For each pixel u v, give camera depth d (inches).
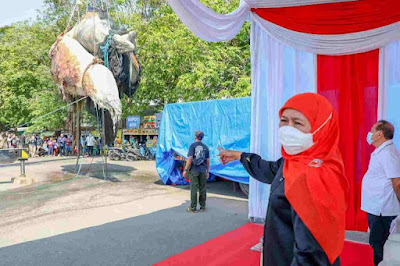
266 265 69.3
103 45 447.2
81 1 505.0
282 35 198.4
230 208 286.2
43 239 204.1
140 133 787.4
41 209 286.4
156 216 258.7
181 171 409.4
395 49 179.2
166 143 394.3
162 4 753.0
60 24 964.0
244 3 202.1
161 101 836.0
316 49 192.1
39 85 958.4
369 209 133.0
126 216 259.9
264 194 219.1
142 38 721.6
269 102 208.4
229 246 178.5
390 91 180.2
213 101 349.7
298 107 66.5
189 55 655.1
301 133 65.5
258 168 88.6
